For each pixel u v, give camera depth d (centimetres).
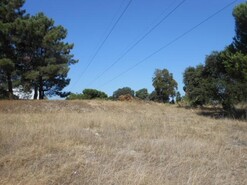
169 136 1451
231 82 3019
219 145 1300
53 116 2138
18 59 3750
